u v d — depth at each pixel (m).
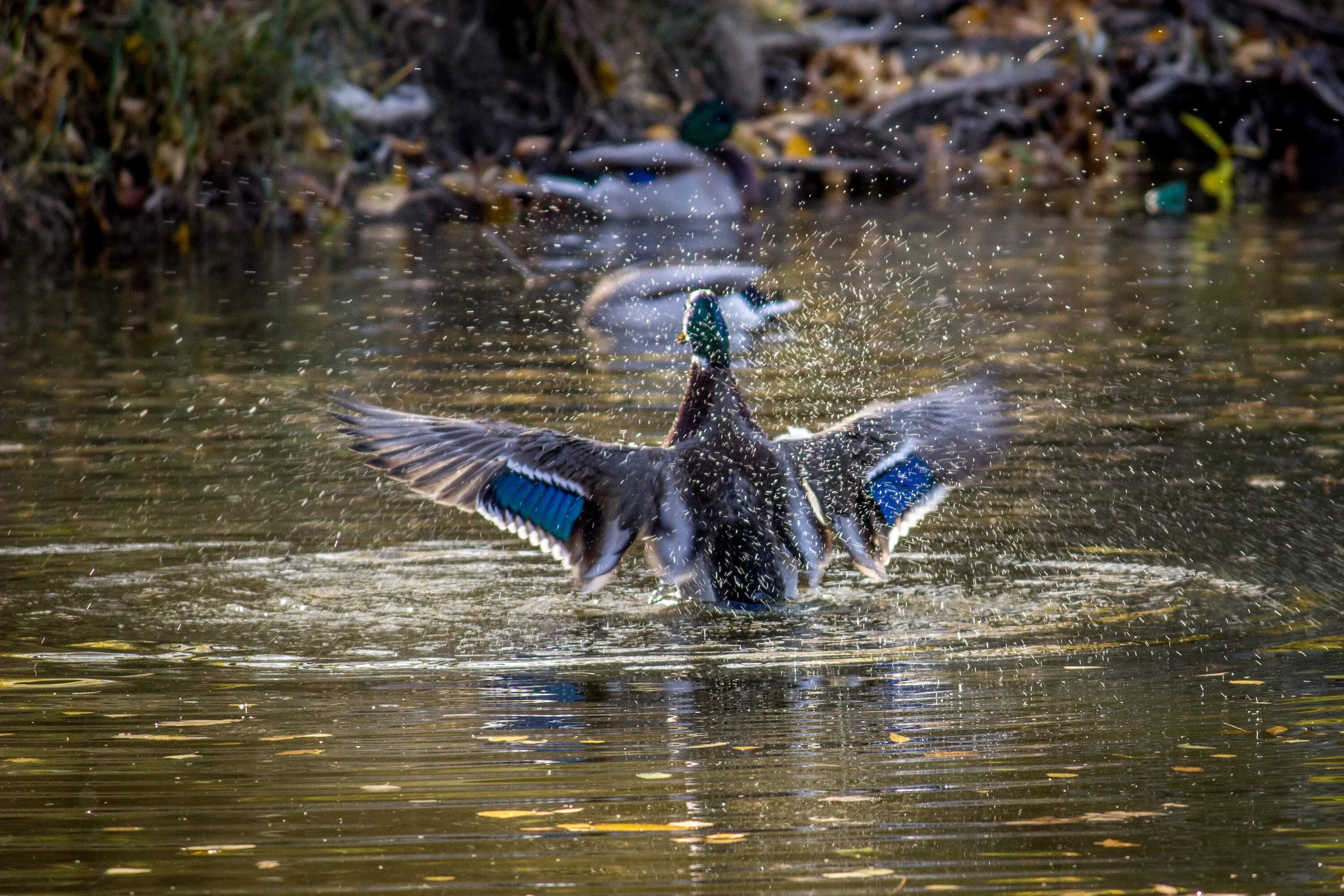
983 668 7.70
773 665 7.80
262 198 22.55
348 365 14.84
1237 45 30.64
